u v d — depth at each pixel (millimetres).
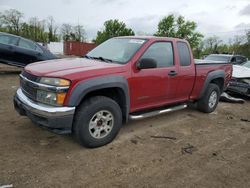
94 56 4914
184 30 49500
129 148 4141
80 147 4039
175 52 5145
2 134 4316
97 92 4168
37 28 63156
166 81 4906
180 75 5203
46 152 3812
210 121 5891
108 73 3979
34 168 3363
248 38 46406
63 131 3693
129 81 4250
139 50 4488
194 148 4324
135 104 4520
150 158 3861
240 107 7578
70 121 3648
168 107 5438
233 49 50594
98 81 3816
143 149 4148
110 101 4062
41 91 3701
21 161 3508
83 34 68625
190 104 6629
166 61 4961
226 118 6246
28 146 3955
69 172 3332
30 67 4180
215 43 59969
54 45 49438
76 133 3846
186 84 5438
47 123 3605
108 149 4051
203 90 6027
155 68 4680
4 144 3963
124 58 4418
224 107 7402
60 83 3559
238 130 5402
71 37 68062
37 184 3035
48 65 4125
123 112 4398
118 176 3328
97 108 3900
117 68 4117
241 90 8367
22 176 3168
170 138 4691
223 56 14469
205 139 4770
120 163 3650
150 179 3305
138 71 4395
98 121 3984
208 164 3793
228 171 3629
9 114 5340
